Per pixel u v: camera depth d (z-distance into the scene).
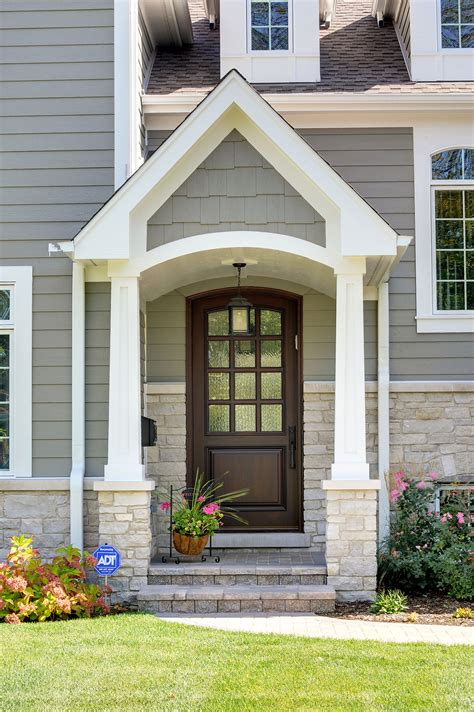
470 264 9.25
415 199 9.20
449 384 8.96
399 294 9.12
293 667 5.48
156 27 10.09
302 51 9.72
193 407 9.38
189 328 9.31
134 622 6.75
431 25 9.60
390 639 6.28
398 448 8.95
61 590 7.06
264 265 8.60
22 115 8.77
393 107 9.15
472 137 9.27
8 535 8.37
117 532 7.65
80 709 4.83
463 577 7.62
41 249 8.65
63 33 8.80
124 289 7.79
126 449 7.70
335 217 7.73
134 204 7.63
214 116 7.65
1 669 5.45
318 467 9.09
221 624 6.80
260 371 9.42
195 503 8.48
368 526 7.55
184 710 4.80
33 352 8.55
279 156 7.78
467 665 5.54
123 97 8.72
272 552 8.97
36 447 8.47
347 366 7.68
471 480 8.94
